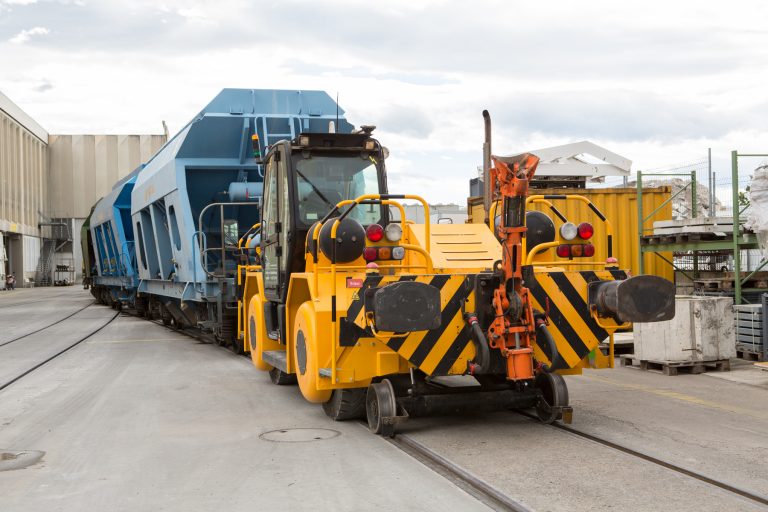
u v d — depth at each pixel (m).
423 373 6.58
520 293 6.11
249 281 9.63
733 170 11.10
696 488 4.70
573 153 16.72
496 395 6.41
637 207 13.12
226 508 4.50
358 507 4.46
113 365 11.45
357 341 6.15
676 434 6.17
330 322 6.30
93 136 73.88
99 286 31.14
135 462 5.61
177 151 12.94
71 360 12.16
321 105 13.02
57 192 73.69
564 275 6.42
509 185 6.03
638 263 13.28
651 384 8.81
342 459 5.59
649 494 4.58
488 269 6.49
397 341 5.98
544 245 6.46
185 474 5.26
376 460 5.55
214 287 12.84
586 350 6.46
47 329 19.02
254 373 10.46
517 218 6.06
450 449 5.77
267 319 8.44
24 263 65.44
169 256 16.03
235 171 13.34
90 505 4.61
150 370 10.83
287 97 12.95
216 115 12.54
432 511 4.38
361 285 6.04
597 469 5.15
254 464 5.49
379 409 6.19
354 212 7.93
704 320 9.54
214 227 13.98
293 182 7.65
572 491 4.65
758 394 8.06
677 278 14.05
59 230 73.62
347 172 8.00
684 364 9.49
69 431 6.74
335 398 6.97
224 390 8.96
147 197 16.59
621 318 5.99
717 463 5.26
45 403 8.20
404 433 6.36
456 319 6.13
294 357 7.30
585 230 6.47
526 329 6.04
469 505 4.48
